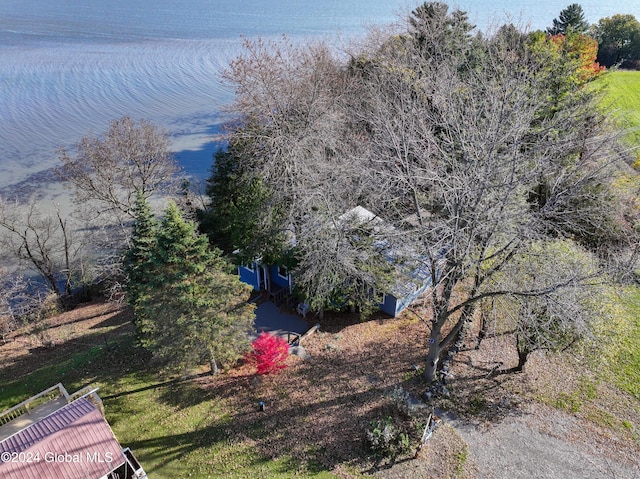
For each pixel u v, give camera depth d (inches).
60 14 4318.4
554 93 837.8
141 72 2524.6
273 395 598.9
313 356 670.5
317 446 521.0
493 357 645.9
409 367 636.7
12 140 1721.2
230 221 852.0
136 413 579.5
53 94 2206.0
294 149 884.6
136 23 3759.8
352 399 585.3
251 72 1051.3
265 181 863.7
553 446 511.2
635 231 703.1
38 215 1074.7
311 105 992.9
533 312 523.2
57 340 848.3
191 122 1921.8
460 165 534.9
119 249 1023.6
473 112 587.2
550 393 581.3
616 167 717.3
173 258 534.9
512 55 822.5
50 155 1599.4
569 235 698.8
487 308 587.5
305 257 675.4
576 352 568.4
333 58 1440.7
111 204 1045.2
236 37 2989.7
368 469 490.3
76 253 1042.1
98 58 2795.3
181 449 526.9
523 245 491.8
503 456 501.0
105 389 624.1
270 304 805.9
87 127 1835.6
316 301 695.1
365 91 1110.4
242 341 598.2
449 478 476.1
